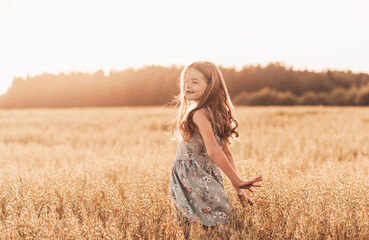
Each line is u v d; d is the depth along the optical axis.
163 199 2.70
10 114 28.98
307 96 59.47
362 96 54.72
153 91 79.62
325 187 2.80
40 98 85.56
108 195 2.91
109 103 81.88
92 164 4.55
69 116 25.06
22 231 2.24
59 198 3.14
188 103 2.53
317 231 2.19
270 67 72.62
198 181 2.35
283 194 2.66
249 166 3.43
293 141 8.19
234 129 2.56
